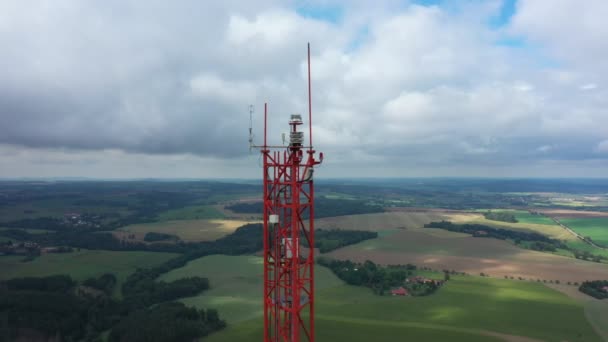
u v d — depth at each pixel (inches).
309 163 1401.3
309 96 1386.6
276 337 1486.2
